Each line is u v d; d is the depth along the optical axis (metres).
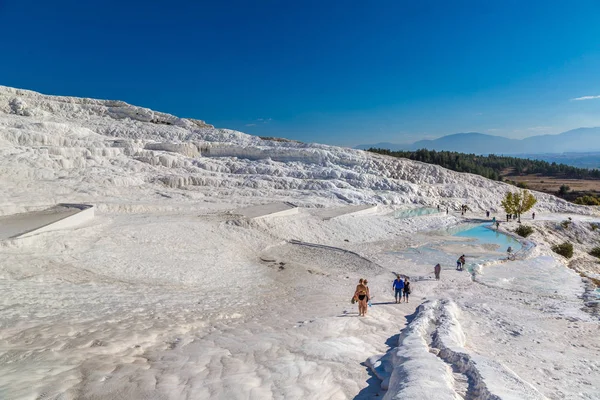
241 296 15.09
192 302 12.91
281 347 7.65
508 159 171.38
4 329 7.54
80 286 12.65
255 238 27.42
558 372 7.47
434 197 55.12
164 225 23.97
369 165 62.19
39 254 15.42
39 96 82.69
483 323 11.67
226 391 5.14
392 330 10.15
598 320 13.36
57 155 38.50
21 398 4.51
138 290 13.57
